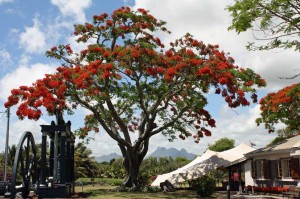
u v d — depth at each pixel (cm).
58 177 2053
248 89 2255
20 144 1784
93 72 2152
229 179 2867
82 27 2583
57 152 2048
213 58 2333
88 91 2164
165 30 2573
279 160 2406
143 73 2312
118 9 2550
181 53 2386
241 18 1317
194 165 2875
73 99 2281
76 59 2630
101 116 2550
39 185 1916
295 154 2142
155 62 2262
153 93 2375
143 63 2284
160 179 2914
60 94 2116
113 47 2617
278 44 1344
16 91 2086
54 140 2133
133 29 2505
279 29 1330
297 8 1288
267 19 1318
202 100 2336
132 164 2642
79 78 2138
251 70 2350
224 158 2864
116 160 6525
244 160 2805
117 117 2580
